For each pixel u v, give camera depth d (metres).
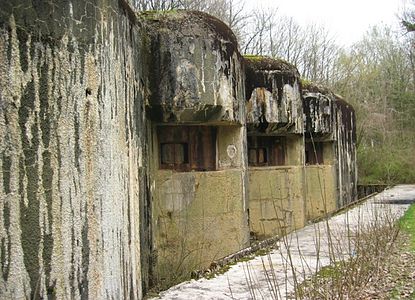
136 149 4.48
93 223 3.28
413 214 9.41
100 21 3.44
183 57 5.76
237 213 6.99
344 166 13.72
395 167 21.42
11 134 2.66
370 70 25.78
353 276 4.46
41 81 2.86
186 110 5.80
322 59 23.81
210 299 4.05
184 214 6.63
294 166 9.45
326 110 11.73
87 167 3.23
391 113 24.20
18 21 2.72
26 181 2.74
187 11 6.05
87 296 3.18
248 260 5.48
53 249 2.90
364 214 8.98
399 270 5.14
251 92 8.02
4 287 2.58
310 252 5.86
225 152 7.02
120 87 3.89
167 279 5.84
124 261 3.86
